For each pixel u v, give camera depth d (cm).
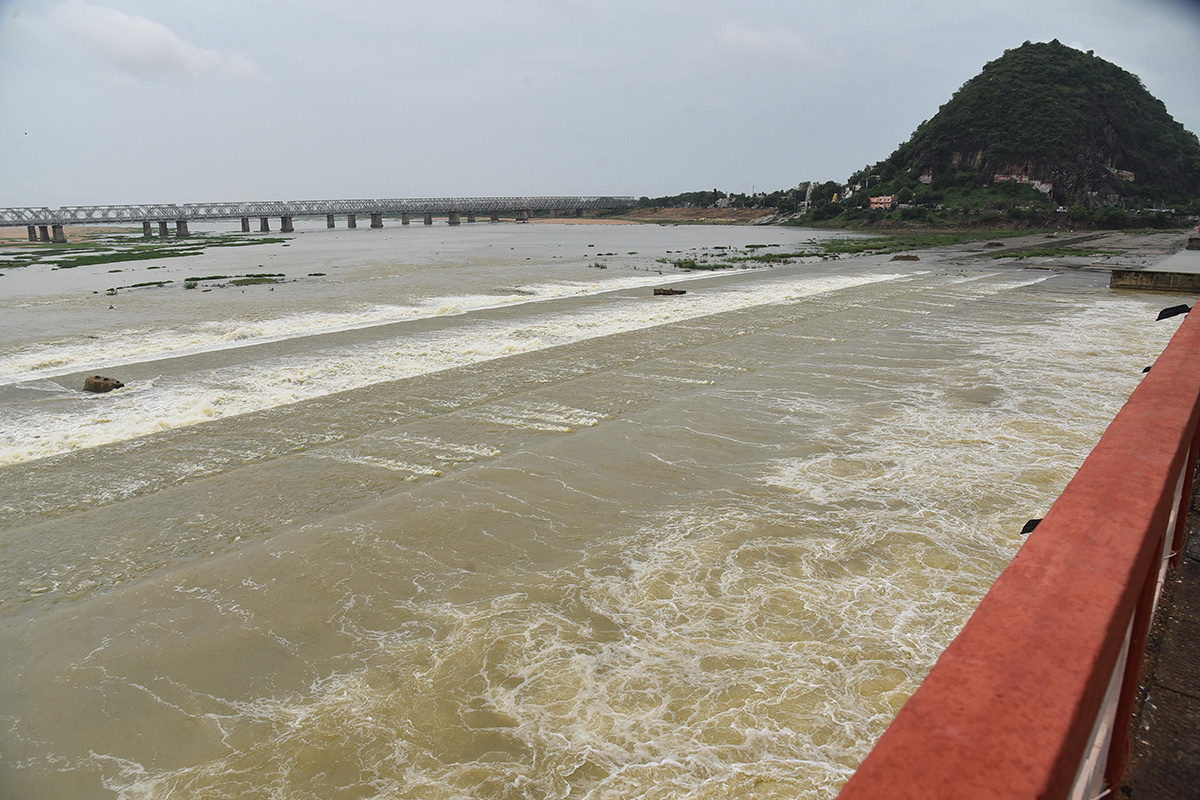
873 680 624
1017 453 1134
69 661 684
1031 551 142
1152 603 173
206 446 1239
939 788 81
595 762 546
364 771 546
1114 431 205
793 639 682
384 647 690
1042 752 86
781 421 1316
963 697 100
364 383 1623
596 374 1688
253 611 755
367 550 872
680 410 1393
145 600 781
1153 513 148
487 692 624
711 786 522
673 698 610
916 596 748
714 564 819
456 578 807
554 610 739
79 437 1285
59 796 534
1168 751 246
